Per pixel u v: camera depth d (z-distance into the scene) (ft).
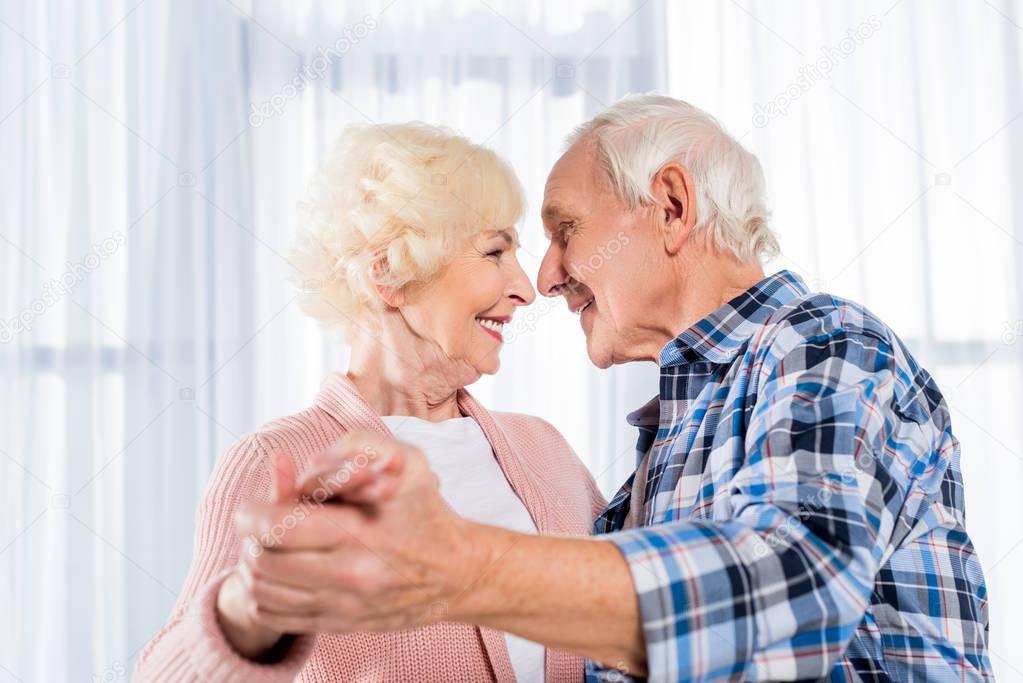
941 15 7.63
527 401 7.11
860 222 7.48
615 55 7.44
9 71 7.10
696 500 2.93
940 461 2.93
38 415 6.98
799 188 7.45
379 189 3.34
